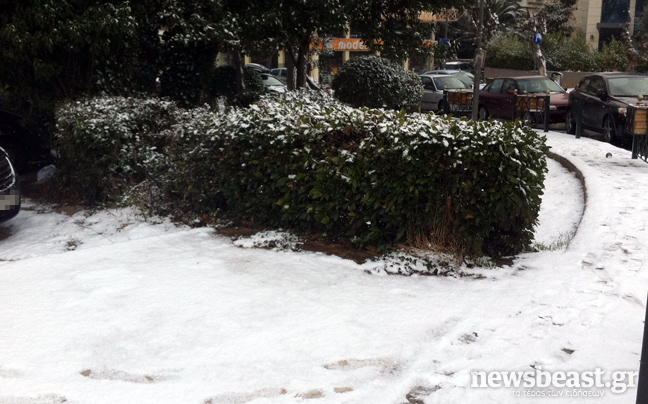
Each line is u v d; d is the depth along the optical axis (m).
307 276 5.87
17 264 6.20
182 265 6.10
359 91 16.98
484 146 6.01
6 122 12.17
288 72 18.48
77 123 9.27
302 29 13.17
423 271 6.05
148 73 12.63
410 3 14.87
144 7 12.02
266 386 3.88
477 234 6.18
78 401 3.72
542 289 5.45
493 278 5.88
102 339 4.55
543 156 6.39
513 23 46.56
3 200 8.34
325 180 6.58
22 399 3.74
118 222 8.52
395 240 6.44
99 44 10.92
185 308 5.08
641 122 11.52
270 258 6.39
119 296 5.34
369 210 6.48
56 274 5.92
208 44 13.32
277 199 7.12
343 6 12.99
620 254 6.29
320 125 6.65
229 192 7.51
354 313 5.01
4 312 5.02
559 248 6.91
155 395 3.78
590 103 16.20
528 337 4.54
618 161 11.75
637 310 4.98
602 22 57.47
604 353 4.27
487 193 6.06
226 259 6.36
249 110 7.50
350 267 6.16
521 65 38.91
